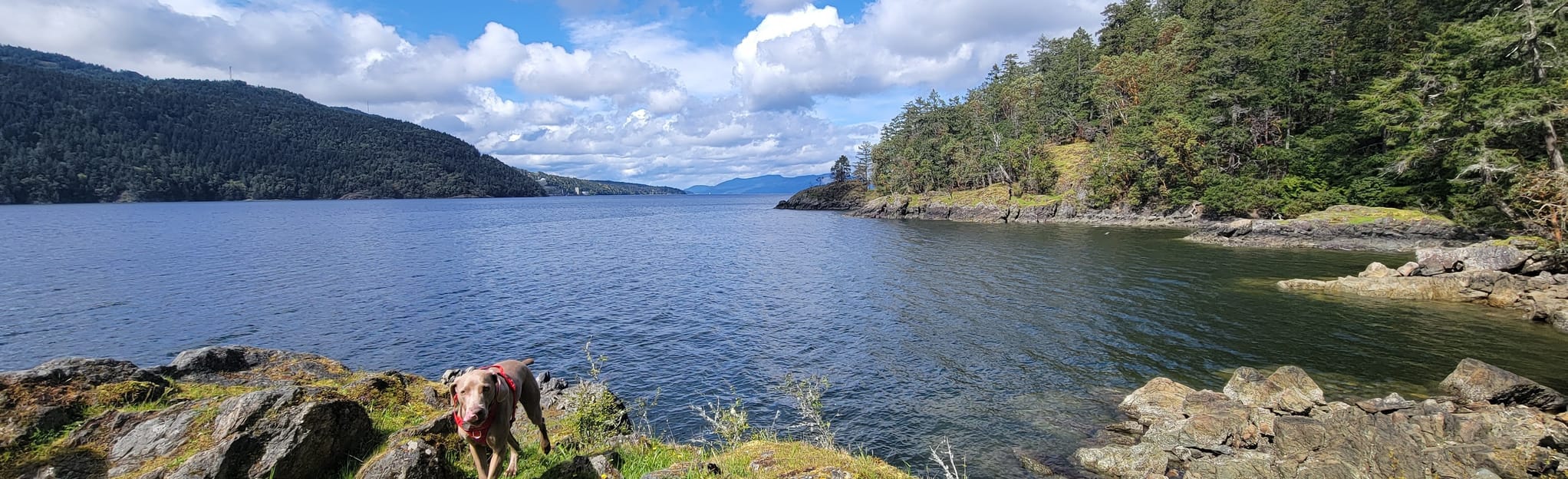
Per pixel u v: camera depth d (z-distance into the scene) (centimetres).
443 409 997
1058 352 2388
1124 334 2606
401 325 3005
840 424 1767
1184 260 4725
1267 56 7681
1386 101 5431
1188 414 1630
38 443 650
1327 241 5312
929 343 2548
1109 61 11406
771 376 2198
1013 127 12700
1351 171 6106
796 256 5809
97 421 698
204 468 604
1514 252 3144
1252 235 5766
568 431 1024
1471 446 1221
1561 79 3916
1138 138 8338
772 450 990
